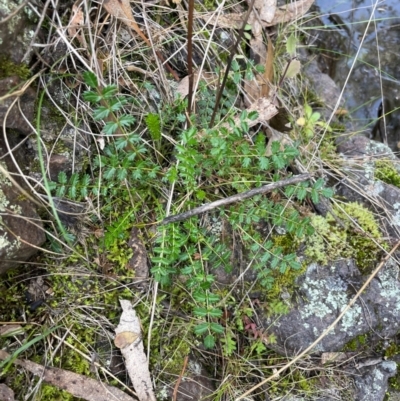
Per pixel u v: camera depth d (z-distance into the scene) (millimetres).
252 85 438
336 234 406
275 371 398
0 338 339
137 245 376
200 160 362
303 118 443
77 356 352
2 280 350
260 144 367
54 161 363
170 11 419
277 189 397
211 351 393
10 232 324
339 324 396
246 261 396
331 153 457
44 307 354
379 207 428
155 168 364
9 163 336
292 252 400
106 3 376
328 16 561
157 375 365
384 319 403
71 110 373
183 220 369
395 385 430
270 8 467
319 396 401
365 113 549
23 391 337
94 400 346
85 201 371
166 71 416
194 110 397
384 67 564
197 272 359
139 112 393
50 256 362
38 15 353
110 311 365
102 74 378
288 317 394
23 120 341
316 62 546
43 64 361
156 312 372
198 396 375
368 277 402
